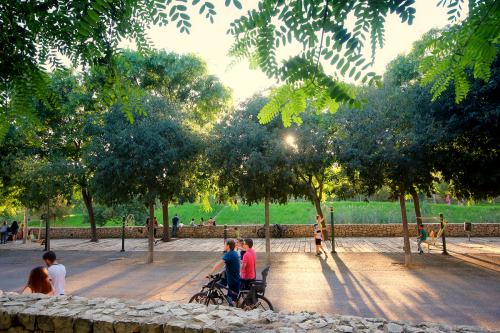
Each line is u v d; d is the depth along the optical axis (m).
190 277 14.47
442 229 19.16
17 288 13.50
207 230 30.67
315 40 1.21
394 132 14.94
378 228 27.92
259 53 1.26
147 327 4.44
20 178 23.14
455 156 14.27
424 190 16.12
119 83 2.11
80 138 23.86
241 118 18.06
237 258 8.27
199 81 27.73
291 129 16.91
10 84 1.80
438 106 13.84
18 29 1.71
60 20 1.68
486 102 12.80
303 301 10.47
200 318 4.63
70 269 16.95
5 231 31.34
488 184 14.55
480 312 9.04
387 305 9.88
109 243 28.23
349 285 12.38
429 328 4.44
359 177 16.00
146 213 39.16
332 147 16.27
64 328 4.70
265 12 1.21
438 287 11.75
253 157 16.02
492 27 1.29
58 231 33.84
